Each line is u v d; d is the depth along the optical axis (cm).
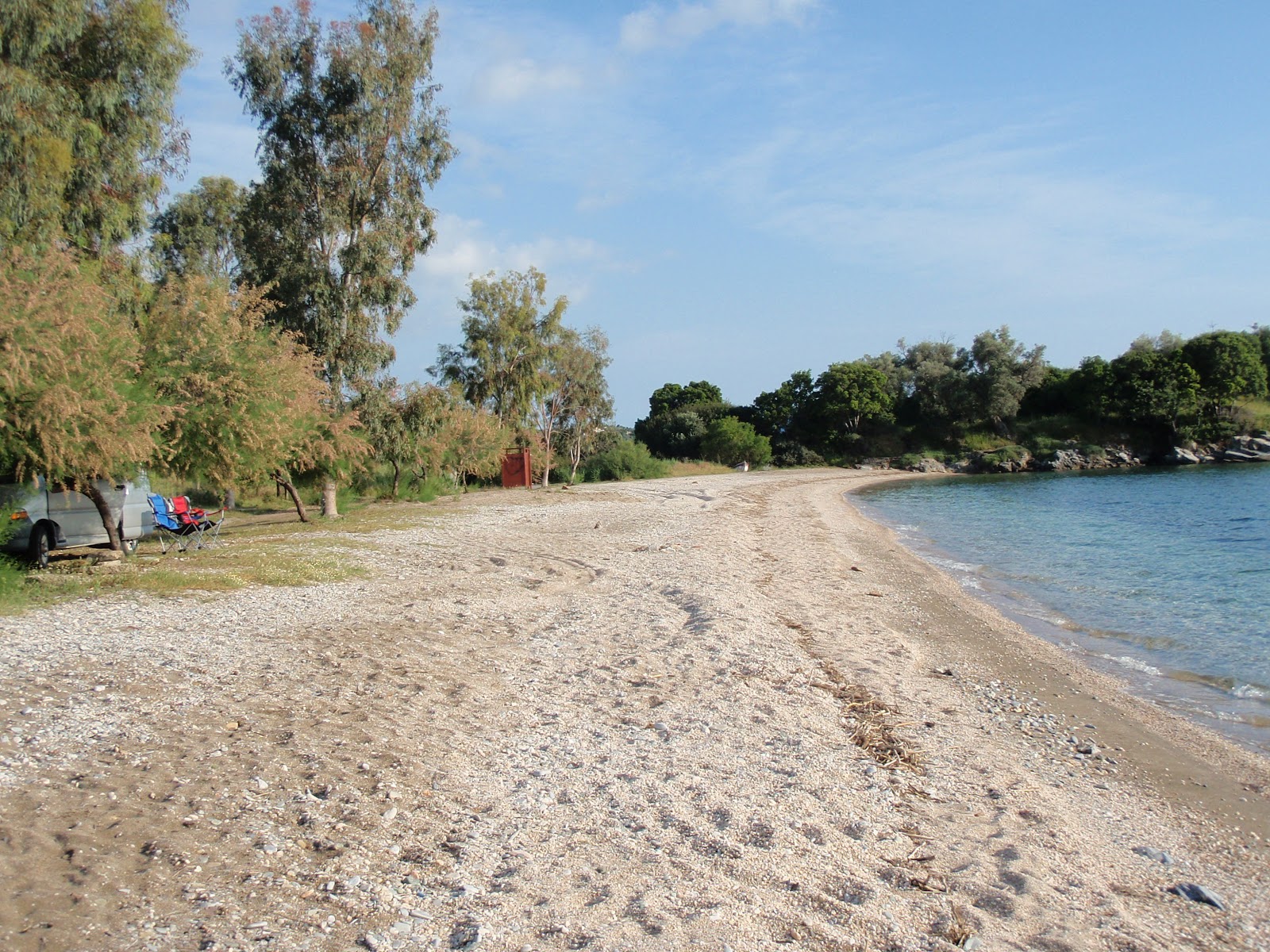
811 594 1588
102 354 1430
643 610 1295
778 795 618
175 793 546
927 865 528
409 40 2853
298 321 2684
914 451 8794
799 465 8775
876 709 877
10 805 509
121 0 2097
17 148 1825
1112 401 8144
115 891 423
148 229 2362
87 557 1627
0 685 759
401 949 392
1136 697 1017
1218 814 682
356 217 2795
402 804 560
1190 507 3709
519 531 2402
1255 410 7862
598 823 553
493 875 473
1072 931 457
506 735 720
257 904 423
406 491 3819
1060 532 2950
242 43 2700
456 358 4606
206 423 1767
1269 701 1000
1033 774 743
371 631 1057
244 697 761
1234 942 477
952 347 9425
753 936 418
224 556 1656
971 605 1590
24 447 1282
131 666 839
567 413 5234
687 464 7594
